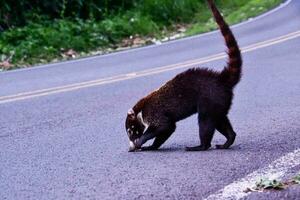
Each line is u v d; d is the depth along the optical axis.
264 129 8.06
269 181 5.70
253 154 6.84
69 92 11.76
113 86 12.30
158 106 7.25
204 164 6.52
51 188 5.91
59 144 7.75
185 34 23.77
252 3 31.83
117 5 26.77
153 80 12.92
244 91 11.02
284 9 29.41
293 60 14.66
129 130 7.32
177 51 17.89
